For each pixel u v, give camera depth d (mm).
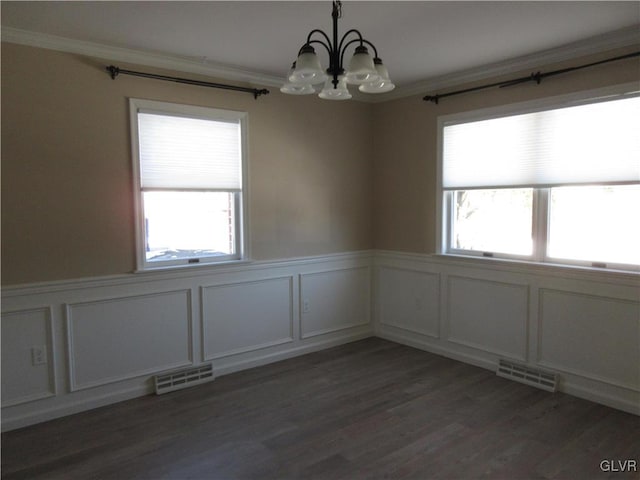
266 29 2834
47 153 2947
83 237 3111
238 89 3727
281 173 4074
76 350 3123
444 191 4133
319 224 4379
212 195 3760
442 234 4168
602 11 2588
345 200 4570
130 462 2514
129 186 3277
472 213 3992
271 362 4102
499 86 3609
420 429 2850
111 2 2432
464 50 3248
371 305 4859
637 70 2895
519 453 2568
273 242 4062
